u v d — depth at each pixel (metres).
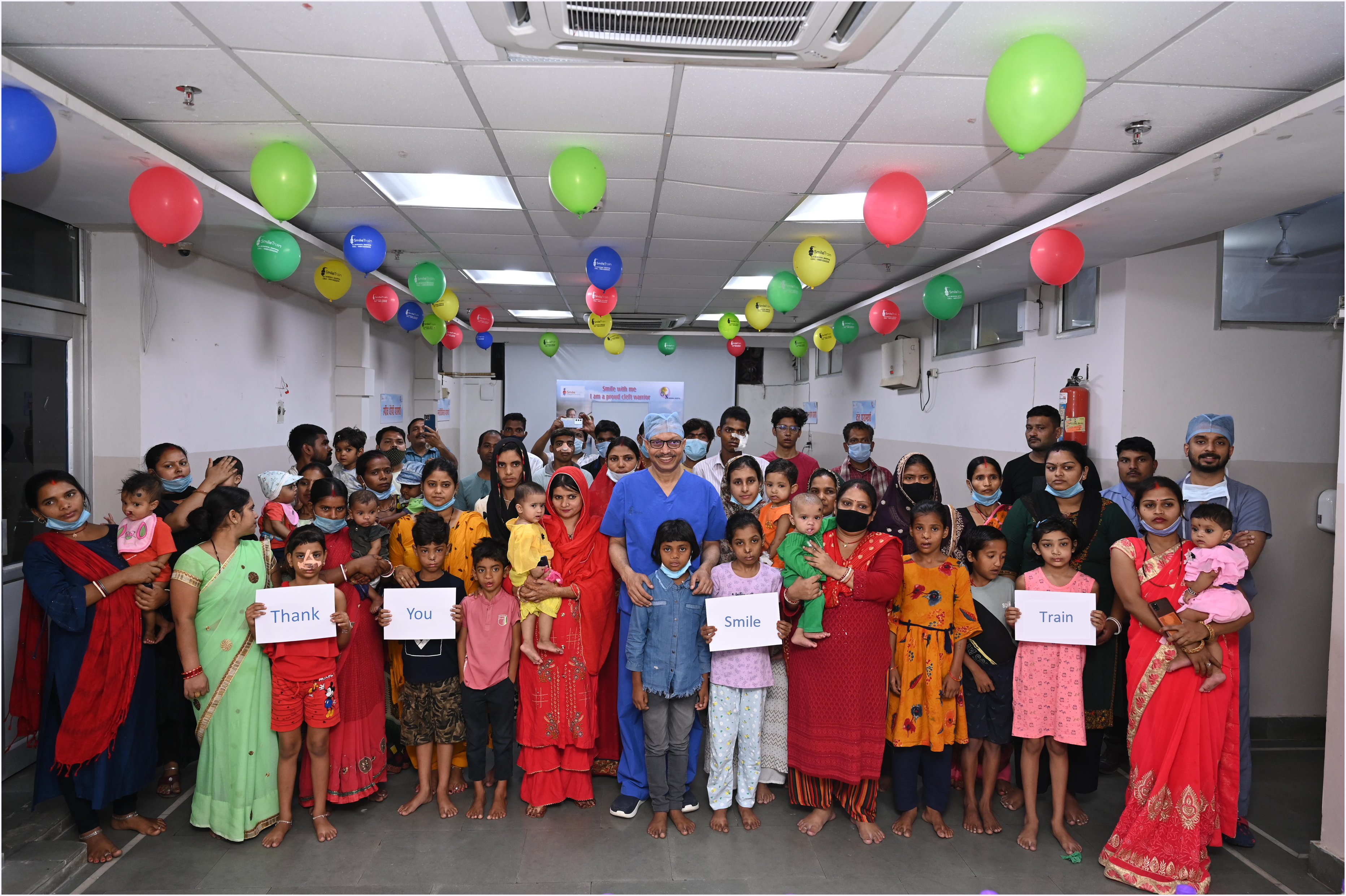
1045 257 3.63
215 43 2.37
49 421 3.67
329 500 2.80
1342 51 2.34
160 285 4.23
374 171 3.64
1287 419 4.08
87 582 2.51
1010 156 3.32
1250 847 2.71
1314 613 3.94
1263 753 3.62
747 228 4.73
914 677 2.71
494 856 2.56
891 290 6.34
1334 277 4.05
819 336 8.25
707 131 3.10
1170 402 4.21
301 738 2.73
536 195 4.05
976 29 2.26
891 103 2.80
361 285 6.04
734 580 2.68
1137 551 2.56
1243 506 2.90
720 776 2.72
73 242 3.85
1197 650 2.39
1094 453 4.55
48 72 2.56
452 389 11.21
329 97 2.78
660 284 6.85
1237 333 4.12
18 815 2.68
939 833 2.72
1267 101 2.70
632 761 2.84
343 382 7.17
